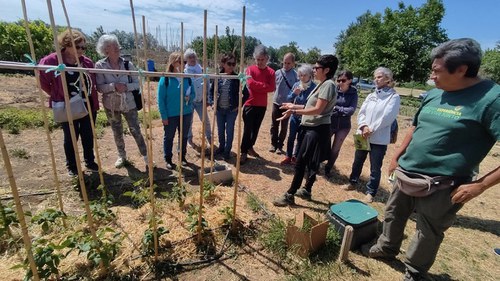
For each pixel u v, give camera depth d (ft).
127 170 14.92
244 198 12.99
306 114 11.13
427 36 67.82
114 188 13.05
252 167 17.03
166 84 14.03
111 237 9.37
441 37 67.67
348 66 86.53
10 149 16.07
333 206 11.21
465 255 10.83
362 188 15.57
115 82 13.19
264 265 9.35
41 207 11.15
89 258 7.68
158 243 9.38
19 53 48.44
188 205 11.68
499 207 14.92
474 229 12.69
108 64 12.96
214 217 10.88
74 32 11.65
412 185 7.85
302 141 12.21
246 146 17.17
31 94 31.83
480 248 11.35
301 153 12.10
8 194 11.77
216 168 14.92
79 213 11.05
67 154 13.28
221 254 9.56
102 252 7.77
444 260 10.44
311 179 13.12
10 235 8.68
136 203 11.89
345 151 21.99
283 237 10.19
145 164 15.66
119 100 13.37
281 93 18.31
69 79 11.80
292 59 17.88
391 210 9.13
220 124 17.42
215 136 21.72
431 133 7.61
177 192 11.39
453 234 12.19
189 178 14.80
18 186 12.44
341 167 18.38
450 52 6.70
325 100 10.89
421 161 7.84
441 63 6.90
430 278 9.51
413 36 66.85
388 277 9.31
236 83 16.14
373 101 13.35
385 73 12.92
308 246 9.50
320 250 10.02
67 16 7.65
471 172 7.35
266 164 17.67
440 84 7.21
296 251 9.71
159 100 14.19
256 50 15.85
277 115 18.78
